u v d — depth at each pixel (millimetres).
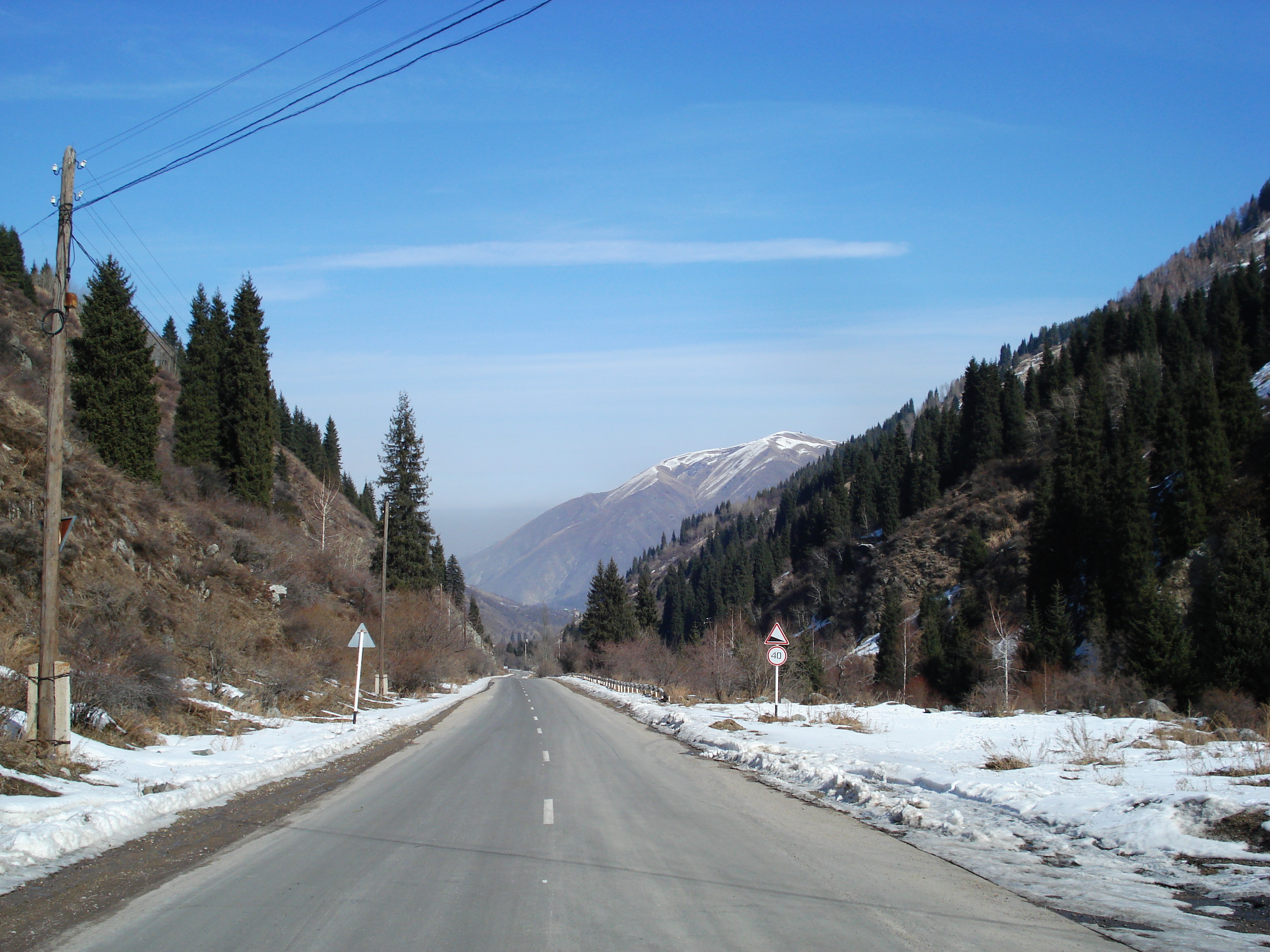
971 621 62125
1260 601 35281
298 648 31172
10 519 20641
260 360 45781
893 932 5762
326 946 5438
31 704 11461
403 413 57406
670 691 38000
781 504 168125
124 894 6703
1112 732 18375
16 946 5414
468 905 6398
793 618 107312
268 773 13586
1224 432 57062
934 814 10180
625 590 96438
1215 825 8445
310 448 92375
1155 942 5617
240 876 7289
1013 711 27469
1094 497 57969
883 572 92125
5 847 7559
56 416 12133
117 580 22312
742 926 5887
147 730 15148
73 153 12570
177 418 43281
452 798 11789
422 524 56938
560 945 5457
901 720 24375
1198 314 103000
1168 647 36938
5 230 52750
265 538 40344
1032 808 10148
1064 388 96875
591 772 14688
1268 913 6289
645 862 7914
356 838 8977
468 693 50188
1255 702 31406
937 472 102812
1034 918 6160
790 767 14609
